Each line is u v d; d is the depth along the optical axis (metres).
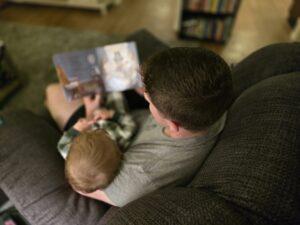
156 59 0.59
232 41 2.54
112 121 1.07
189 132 0.66
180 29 2.51
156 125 0.84
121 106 1.19
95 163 0.75
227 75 0.59
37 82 2.05
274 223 0.46
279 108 0.63
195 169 0.73
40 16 2.85
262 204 0.48
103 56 1.21
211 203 0.50
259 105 0.67
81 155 0.76
